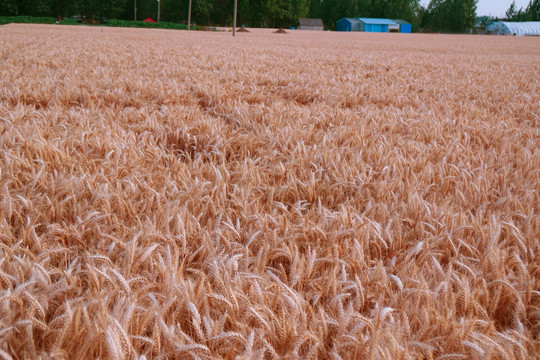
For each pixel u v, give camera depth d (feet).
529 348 4.86
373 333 4.53
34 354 4.39
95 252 6.53
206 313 4.95
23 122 14.78
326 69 40.63
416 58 61.46
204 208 8.17
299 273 5.90
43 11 286.87
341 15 416.46
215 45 78.79
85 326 4.51
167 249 5.90
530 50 103.91
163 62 41.34
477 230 7.50
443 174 11.07
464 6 393.50
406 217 8.39
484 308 5.60
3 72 27.91
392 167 11.57
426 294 5.31
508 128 17.49
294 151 12.13
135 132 14.97
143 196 8.85
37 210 7.66
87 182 8.80
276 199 9.55
